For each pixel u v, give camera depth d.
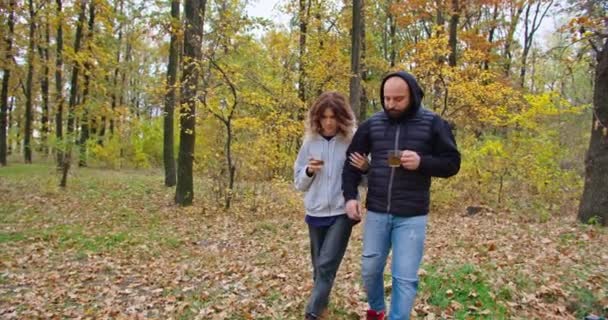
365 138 3.52
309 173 3.79
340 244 3.78
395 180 3.29
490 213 10.82
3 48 16.56
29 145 24.81
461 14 17.59
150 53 34.84
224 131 12.45
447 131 3.27
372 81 21.39
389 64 21.97
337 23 17.89
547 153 11.90
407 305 3.19
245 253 7.71
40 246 8.38
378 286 3.56
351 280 5.44
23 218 10.95
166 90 12.69
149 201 13.70
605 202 8.32
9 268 7.02
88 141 17.38
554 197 11.73
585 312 4.29
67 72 24.27
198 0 12.23
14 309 5.26
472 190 12.23
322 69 15.16
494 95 12.45
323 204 3.79
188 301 5.18
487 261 5.96
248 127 11.90
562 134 13.66
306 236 8.86
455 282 4.98
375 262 3.44
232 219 11.05
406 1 17.17
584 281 4.97
